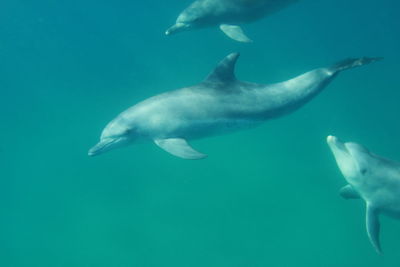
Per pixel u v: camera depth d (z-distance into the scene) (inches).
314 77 355.3
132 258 483.5
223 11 440.8
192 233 496.1
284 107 346.6
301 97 351.9
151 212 533.3
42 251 516.1
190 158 292.4
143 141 334.6
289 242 468.1
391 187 275.0
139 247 495.8
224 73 324.8
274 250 462.3
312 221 486.3
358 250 452.4
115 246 503.5
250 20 451.8
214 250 473.1
